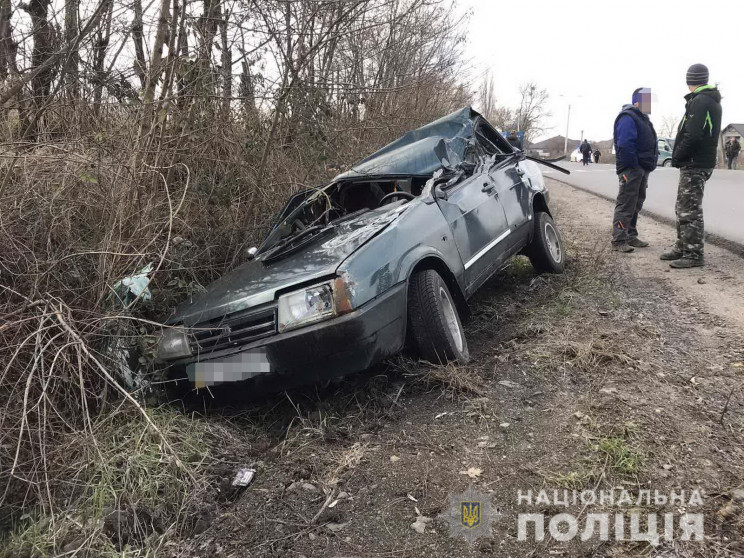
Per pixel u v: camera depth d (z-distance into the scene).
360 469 2.75
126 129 4.68
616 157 6.48
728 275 5.27
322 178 6.00
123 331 3.43
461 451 2.81
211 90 5.18
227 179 5.43
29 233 3.61
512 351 3.89
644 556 2.05
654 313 4.47
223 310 3.34
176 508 2.67
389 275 3.35
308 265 3.40
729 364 3.49
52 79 4.90
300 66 5.56
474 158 5.17
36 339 2.78
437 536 2.26
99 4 4.69
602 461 2.58
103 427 3.09
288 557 2.25
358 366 3.17
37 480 2.66
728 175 16.59
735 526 2.15
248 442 3.27
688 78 5.53
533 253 5.70
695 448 2.64
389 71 9.78
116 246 3.80
